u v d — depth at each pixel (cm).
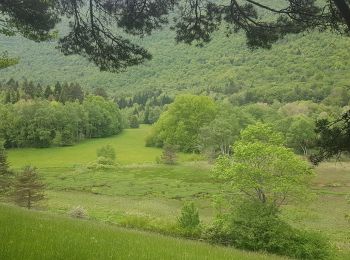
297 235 2475
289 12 979
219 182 6869
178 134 12056
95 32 1055
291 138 8962
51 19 1073
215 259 1223
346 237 3353
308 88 18675
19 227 1267
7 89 16725
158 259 1061
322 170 7131
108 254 1013
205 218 4256
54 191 6234
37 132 13025
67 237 1211
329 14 963
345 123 1013
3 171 5225
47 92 17175
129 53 1070
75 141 14038
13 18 1105
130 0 1024
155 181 7125
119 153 11875
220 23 1094
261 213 2572
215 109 12431
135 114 19700
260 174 2844
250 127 3161
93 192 6209
